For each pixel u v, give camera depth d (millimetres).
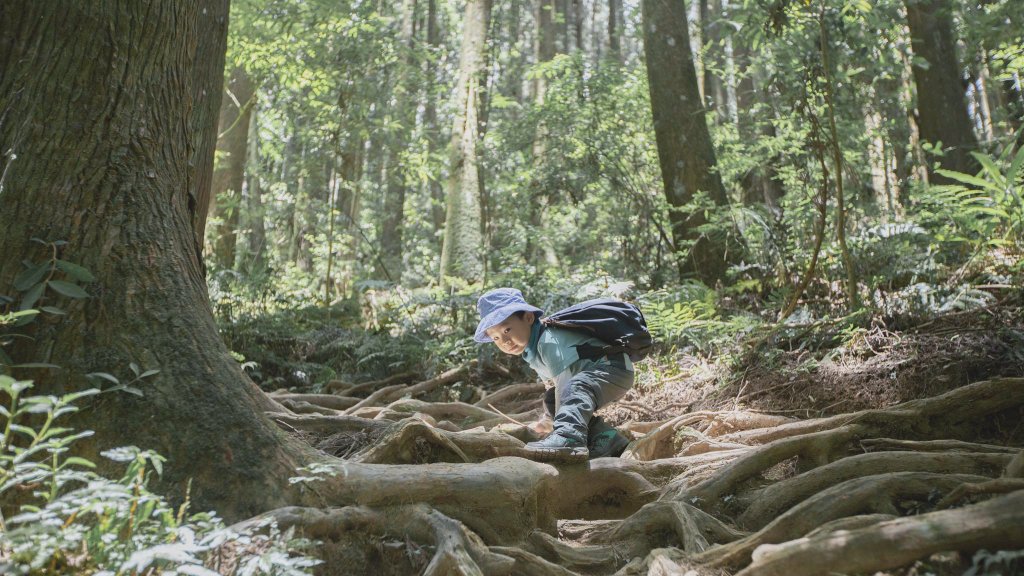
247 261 11430
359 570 2533
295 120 13148
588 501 3650
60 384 2670
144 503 2268
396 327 8289
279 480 2641
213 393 2781
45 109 3035
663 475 3770
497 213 12000
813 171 8320
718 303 7410
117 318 2824
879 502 2717
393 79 11930
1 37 3090
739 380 5496
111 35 3180
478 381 6914
